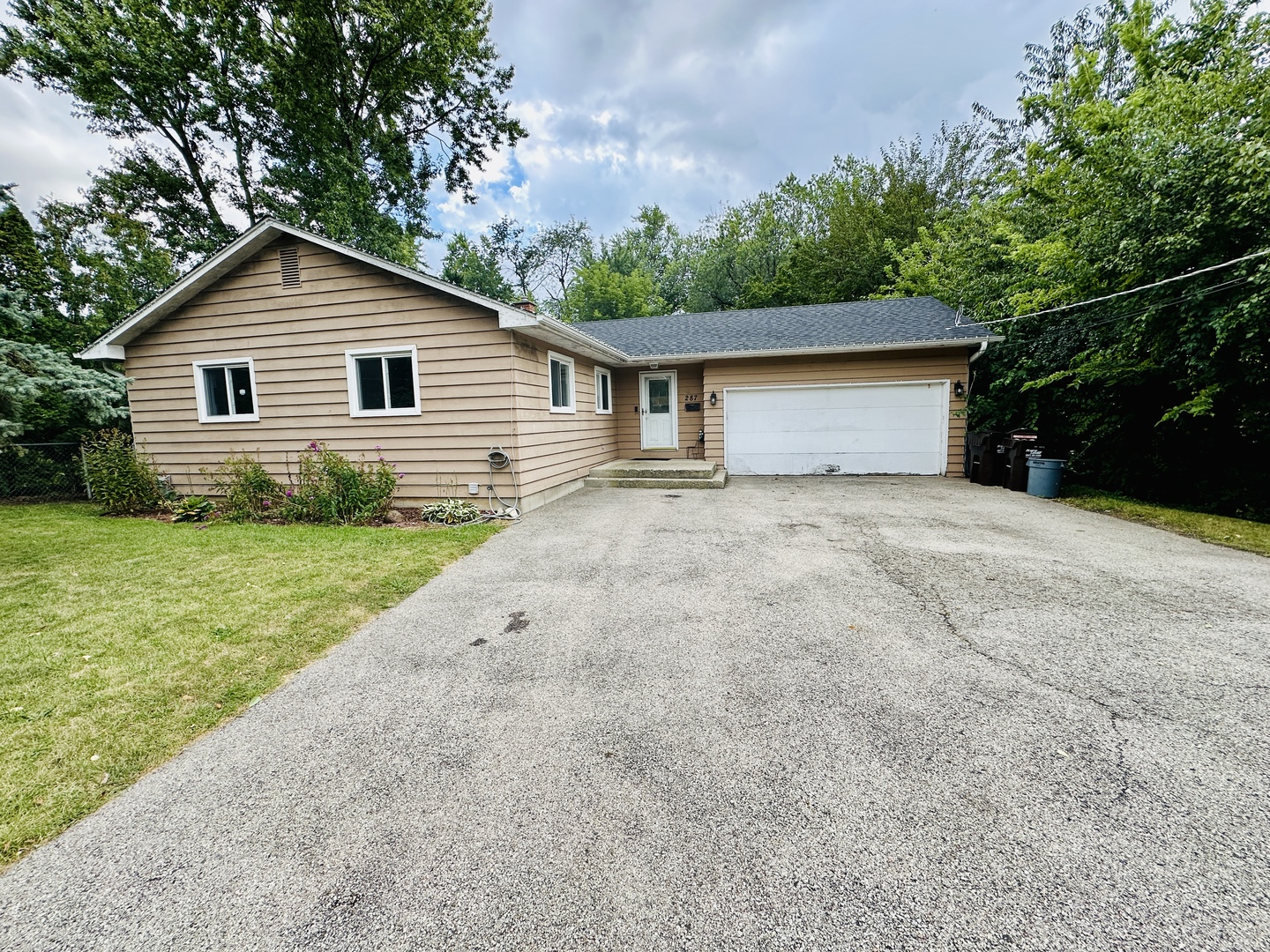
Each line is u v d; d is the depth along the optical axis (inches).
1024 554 194.5
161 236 634.2
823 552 199.8
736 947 54.4
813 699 101.4
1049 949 53.4
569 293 1278.3
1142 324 271.7
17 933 57.8
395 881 63.2
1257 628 129.3
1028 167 399.5
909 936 55.2
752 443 431.5
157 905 60.8
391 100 644.7
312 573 181.9
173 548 216.4
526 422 286.5
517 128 733.9
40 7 506.0
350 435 298.5
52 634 135.0
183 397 319.3
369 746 90.3
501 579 176.9
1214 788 76.2
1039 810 72.4
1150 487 315.6
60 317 489.7
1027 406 369.7
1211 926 55.4
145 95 552.7
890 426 408.8
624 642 128.7
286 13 548.1
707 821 71.7
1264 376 246.2
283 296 297.0
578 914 58.4
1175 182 245.8
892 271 751.7
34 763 86.0
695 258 1186.6
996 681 106.6
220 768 85.1
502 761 85.5
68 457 387.9
